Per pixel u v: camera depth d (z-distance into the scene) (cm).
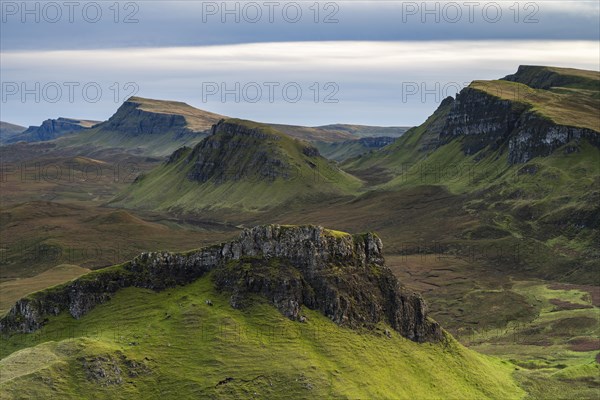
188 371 19175
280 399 18638
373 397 19512
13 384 17312
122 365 18850
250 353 19912
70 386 17862
